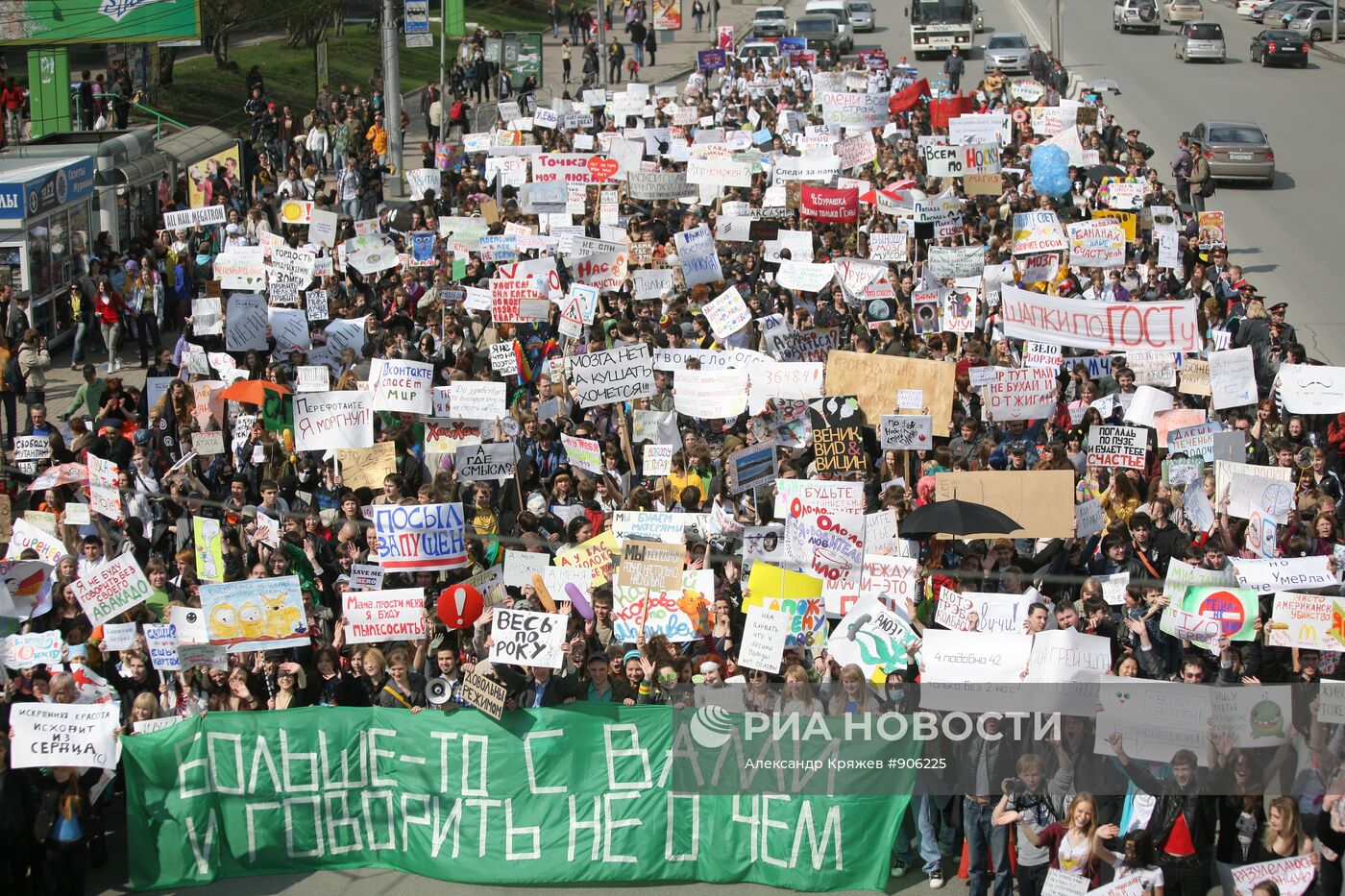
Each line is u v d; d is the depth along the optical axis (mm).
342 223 30109
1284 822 11242
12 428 21141
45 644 13023
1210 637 13133
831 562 14094
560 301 22609
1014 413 18469
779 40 59000
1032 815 11758
